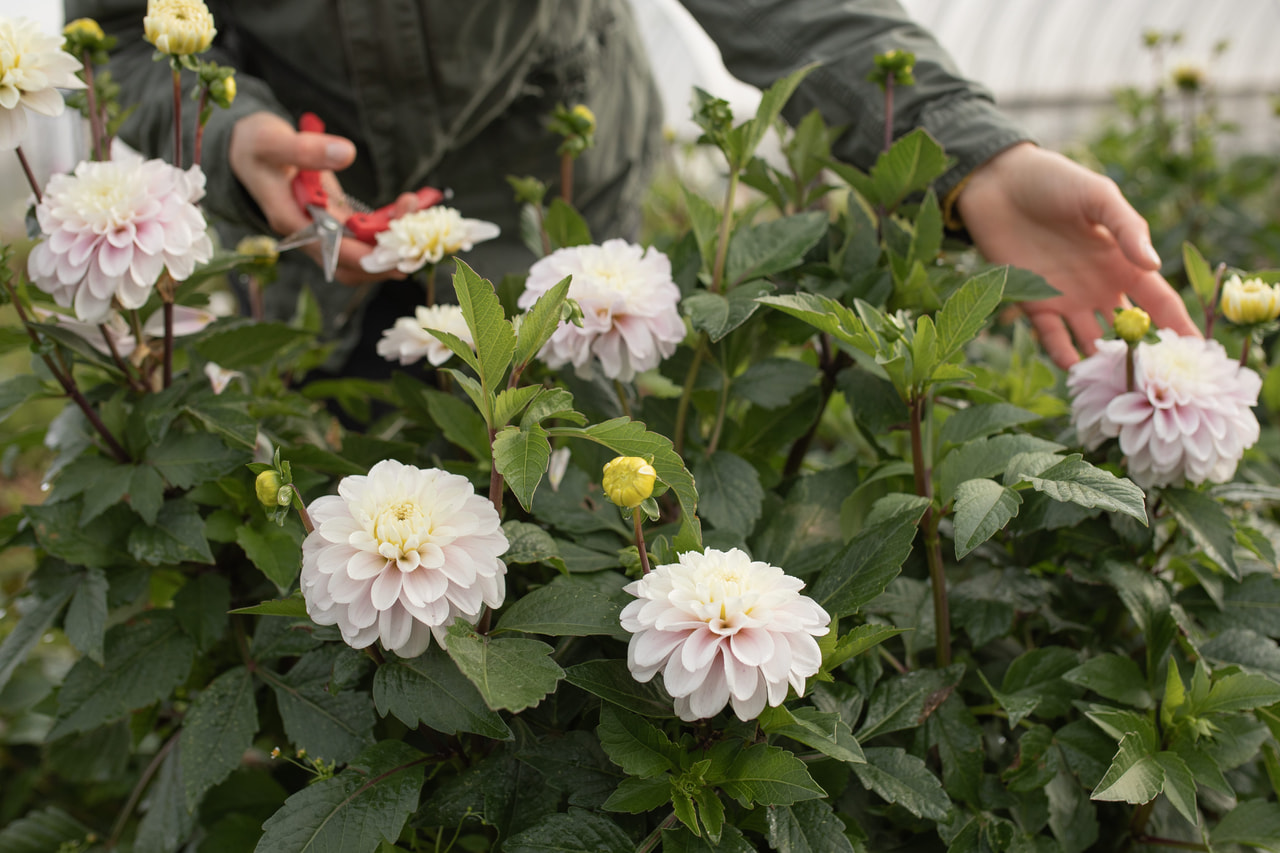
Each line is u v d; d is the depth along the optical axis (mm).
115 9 1593
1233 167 3584
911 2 8211
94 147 1245
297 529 1112
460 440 1176
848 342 996
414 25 1622
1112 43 8648
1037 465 898
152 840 1129
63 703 1044
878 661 1021
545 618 855
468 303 767
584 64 1937
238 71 1695
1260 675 945
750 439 1275
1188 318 1365
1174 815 1080
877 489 1149
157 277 1034
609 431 796
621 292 1004
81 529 1096
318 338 1994
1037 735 999
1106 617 1240
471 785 903
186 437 1112
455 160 1952
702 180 3871
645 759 828
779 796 779
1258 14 8266
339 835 830
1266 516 1634
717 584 749
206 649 1095
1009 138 1376
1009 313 1478
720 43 1595
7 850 1357
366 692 1006
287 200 1389
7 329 1100
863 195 1340
